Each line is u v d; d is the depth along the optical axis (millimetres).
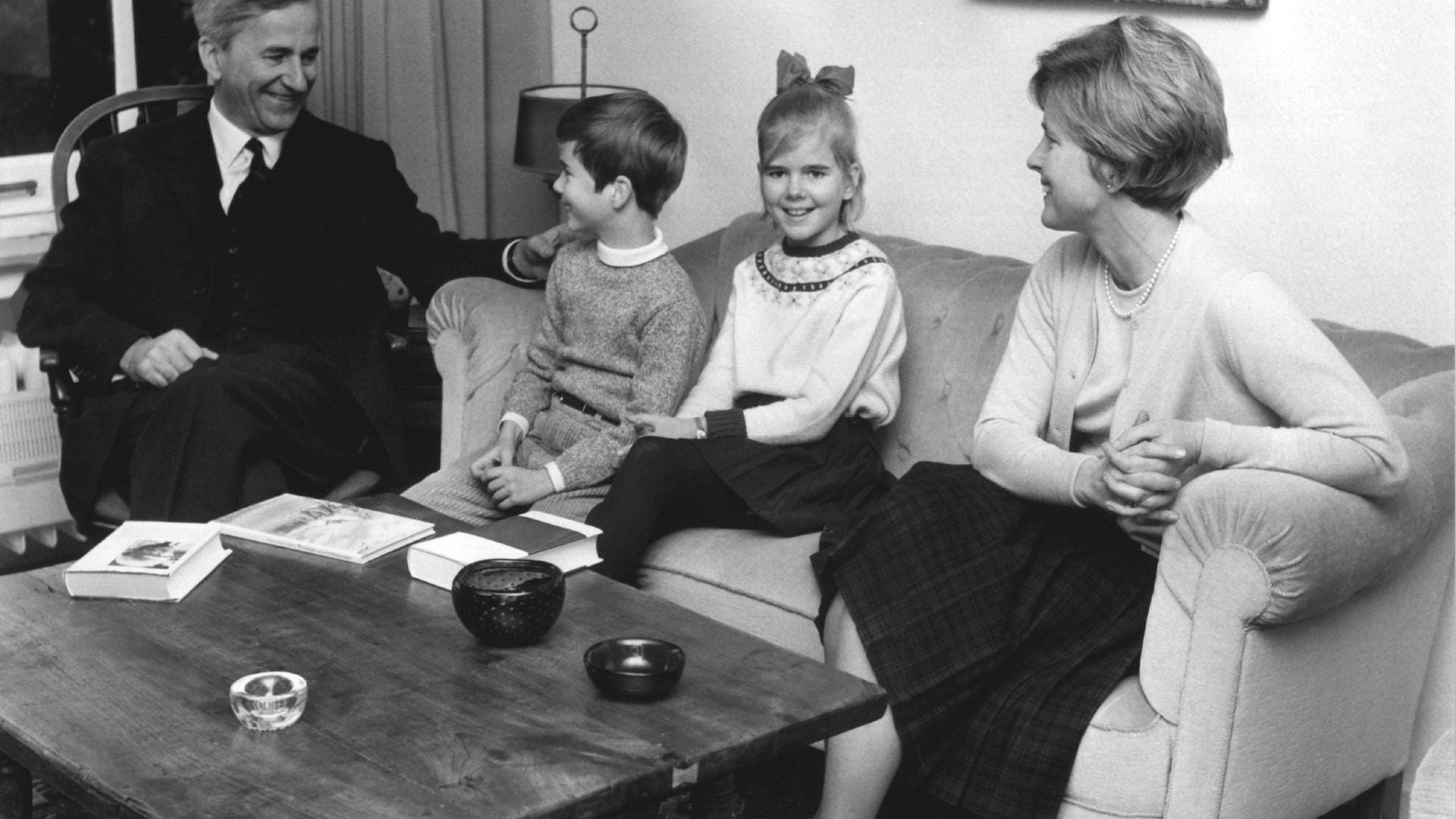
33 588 1897
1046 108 2039
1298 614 1831
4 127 3281
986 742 1938
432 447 3346
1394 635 2123
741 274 2678
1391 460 1859
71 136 2947
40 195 3271
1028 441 2123
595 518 2365
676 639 1792
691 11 3361
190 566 1924
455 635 1777
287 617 1819
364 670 1674
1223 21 2531
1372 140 2387
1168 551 1879
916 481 2176
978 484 2154
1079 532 2107
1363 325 2439
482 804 1389
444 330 2871
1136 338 2066
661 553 2402
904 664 1988
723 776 1606
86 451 2660
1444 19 2281
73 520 3289
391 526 2098
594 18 3541
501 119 3613
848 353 2479
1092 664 1968
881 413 2549
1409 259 2369
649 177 2602
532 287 3043
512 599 1717
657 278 2619
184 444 2535
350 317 2949
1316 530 1795
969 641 1981
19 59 3273
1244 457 1884
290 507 2184
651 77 3490
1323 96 2432
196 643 1740
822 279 2549
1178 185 1983
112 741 1500
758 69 3258
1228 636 1829
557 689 1640
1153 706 1889
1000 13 2811
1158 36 1968
